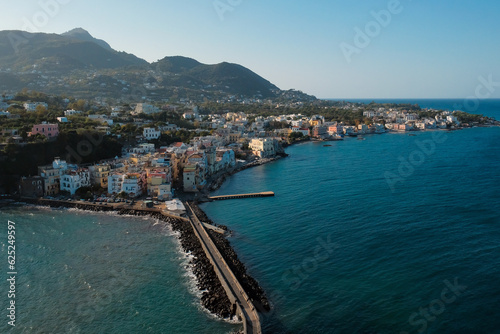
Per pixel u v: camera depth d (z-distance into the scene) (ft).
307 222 382.01
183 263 294.05
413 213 398.83
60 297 245.86
